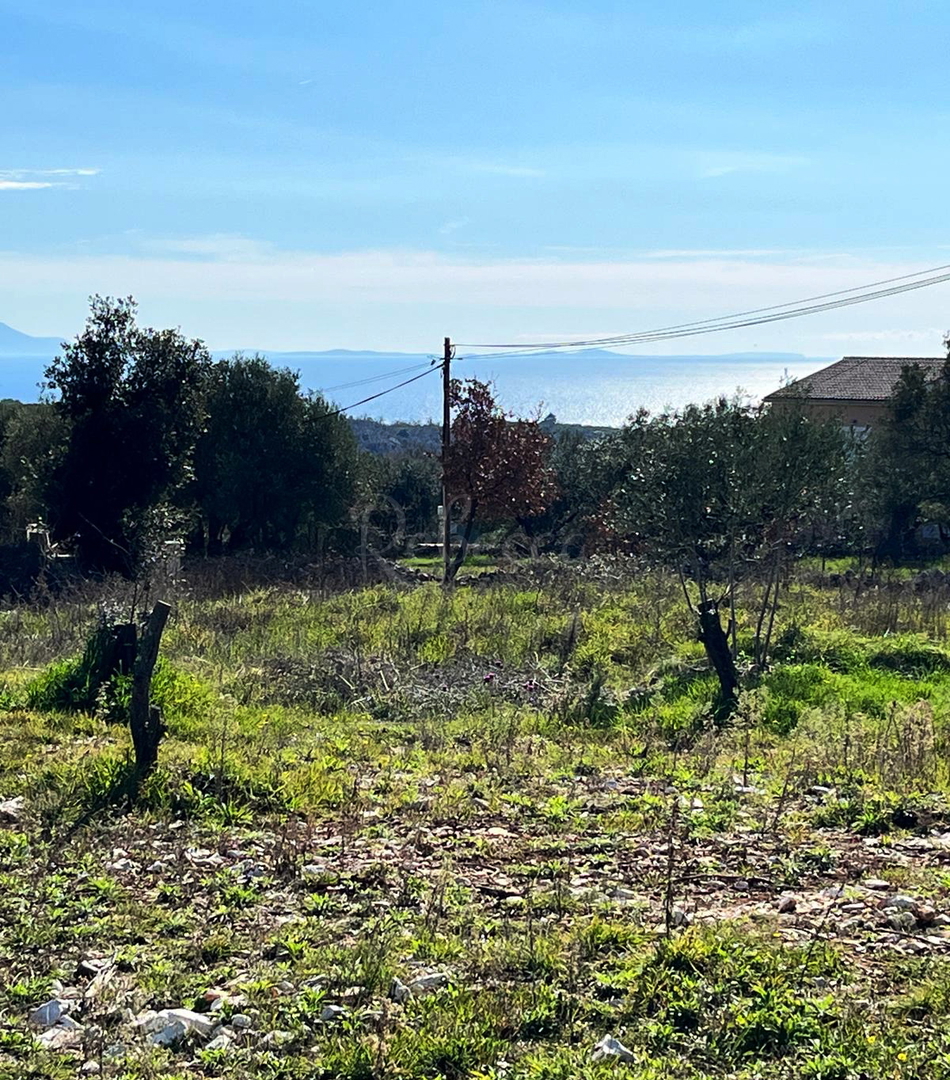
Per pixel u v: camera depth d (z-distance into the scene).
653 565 22.41
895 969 5.14
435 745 11.09
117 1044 4.48
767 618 18.03
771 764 10.05
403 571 28.91
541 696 13.59
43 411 38.50
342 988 5.03
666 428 18.73
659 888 6.51
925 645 15.95
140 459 31.75
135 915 5.93
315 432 39.22
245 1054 4.38
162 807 8.01
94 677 11.49
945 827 7.89
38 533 29.88
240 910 6.11
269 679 13.85
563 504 39.91
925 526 47.09
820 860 7.02
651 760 10.20
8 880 6.35
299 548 39.31
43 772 8.70
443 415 30.84
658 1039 4.48
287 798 8.54
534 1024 4.62
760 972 5.03
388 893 6.39
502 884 6.61
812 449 17.11
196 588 23.75
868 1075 4.11
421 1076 4.23
